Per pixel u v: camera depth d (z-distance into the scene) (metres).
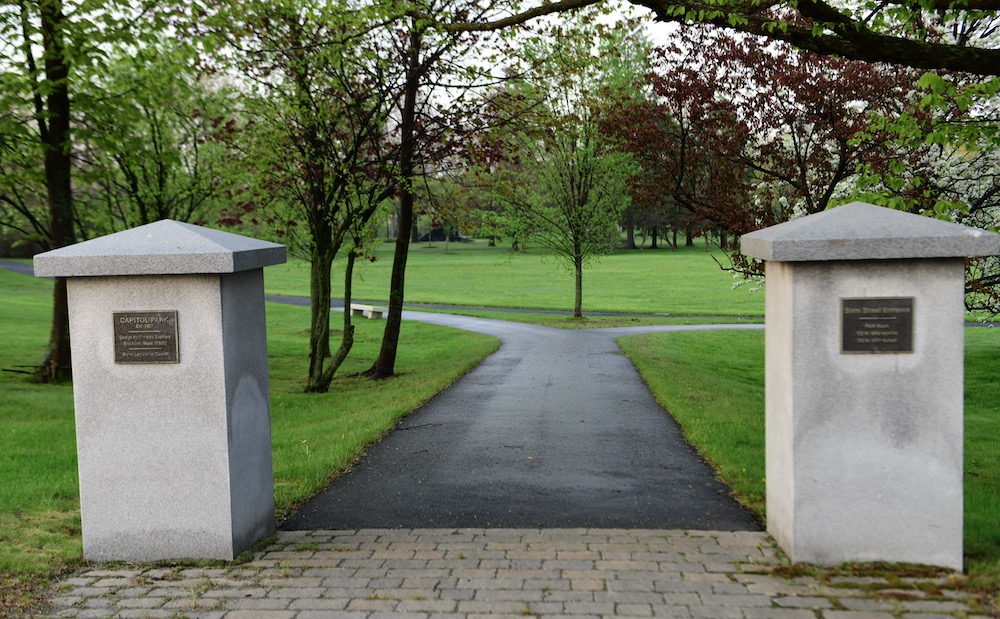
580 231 34.50
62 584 5.11
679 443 9.33
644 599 4.70
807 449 5.18
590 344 23.23
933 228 4.98
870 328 5.09
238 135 16.05
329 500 7.13
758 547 5.61
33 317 32.41
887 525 5.16
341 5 13.61
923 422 5.10
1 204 18.75
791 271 5.12
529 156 29.66
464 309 40.56
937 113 13.08
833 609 4.50
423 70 15.16
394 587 4.96
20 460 8.95
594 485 7.47
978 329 31.23
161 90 15.88
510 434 9.99
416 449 9.22
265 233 21.95
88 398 5.58
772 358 5.68
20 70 15.15
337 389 17.50
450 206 18.14
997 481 7.91
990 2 8.13
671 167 15.20
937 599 4.61
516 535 6.00
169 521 5.58
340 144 16.06
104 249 5.42
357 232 16.38
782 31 8.47
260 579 5.15
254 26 14.30
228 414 5.52
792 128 14.40
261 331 6.14
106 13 14.69
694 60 14.57
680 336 26.03
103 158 18.70
